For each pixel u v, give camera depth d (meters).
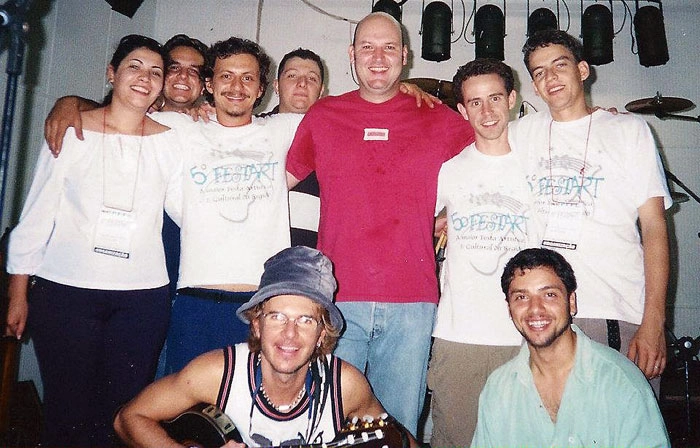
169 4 5.66
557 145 2.41
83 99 2.45
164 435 1.72
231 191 2.41
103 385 2.26
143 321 2.28
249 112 2.56
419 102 2.52
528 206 2.38
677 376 3.57
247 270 2.34
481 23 5.06
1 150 1.48
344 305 2.31
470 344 2.31
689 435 3.25
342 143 2.42
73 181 2.26
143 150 2.38
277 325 1.73
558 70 2.39
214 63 2.56
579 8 5.45
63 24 4.33
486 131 2.38
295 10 5.62
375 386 2.35
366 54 2.44
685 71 5.37
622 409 1.81
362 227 2.33
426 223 2.39
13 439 3.11
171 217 2.57
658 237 2.29
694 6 5.40
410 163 2.39
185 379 1.77
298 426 1.81
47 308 2.18
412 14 5.55
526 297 1.95
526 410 1.95
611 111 2.46
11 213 3.87
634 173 2.32
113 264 2.23
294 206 2.73
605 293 2.25
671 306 5.12
